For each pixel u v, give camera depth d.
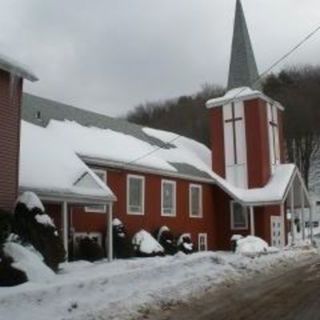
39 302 11.34
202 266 18.89
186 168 38.00
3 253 14.98
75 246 26.39
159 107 95.50
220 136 41.19
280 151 43.00
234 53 43.25
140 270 15.80
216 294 14.06
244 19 44.09
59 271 18.03
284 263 22.73
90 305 11.62
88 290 12.84
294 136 87.44
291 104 91.31
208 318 10.91
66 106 33.50
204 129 84.00
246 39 43.41
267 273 19.06
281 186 38.72
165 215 34.69
